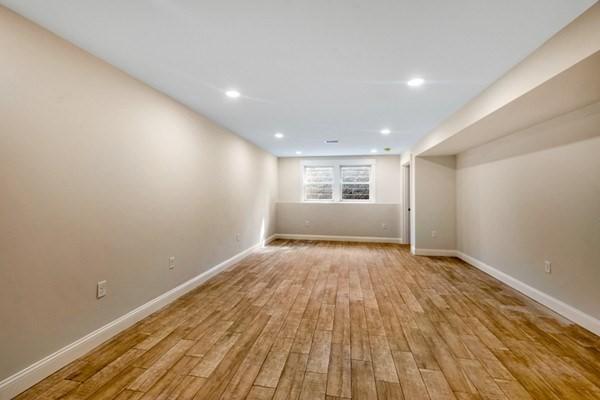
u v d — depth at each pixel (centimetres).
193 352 207
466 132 338
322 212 723
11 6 152
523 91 210
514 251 348
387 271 430
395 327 248
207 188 378
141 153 258
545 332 238
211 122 386
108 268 223
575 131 253
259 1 147
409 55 204
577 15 158
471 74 235
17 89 160
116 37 184
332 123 397
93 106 208
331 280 385
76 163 196
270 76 242
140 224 258
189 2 148
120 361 194
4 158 155
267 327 247
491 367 190
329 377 179
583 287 246
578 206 251
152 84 262
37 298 172
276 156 734
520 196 335
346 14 158
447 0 146
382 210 695
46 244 176
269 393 165
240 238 497
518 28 171
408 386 172
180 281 320
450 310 285
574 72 173
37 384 169
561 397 162
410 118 369
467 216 480
